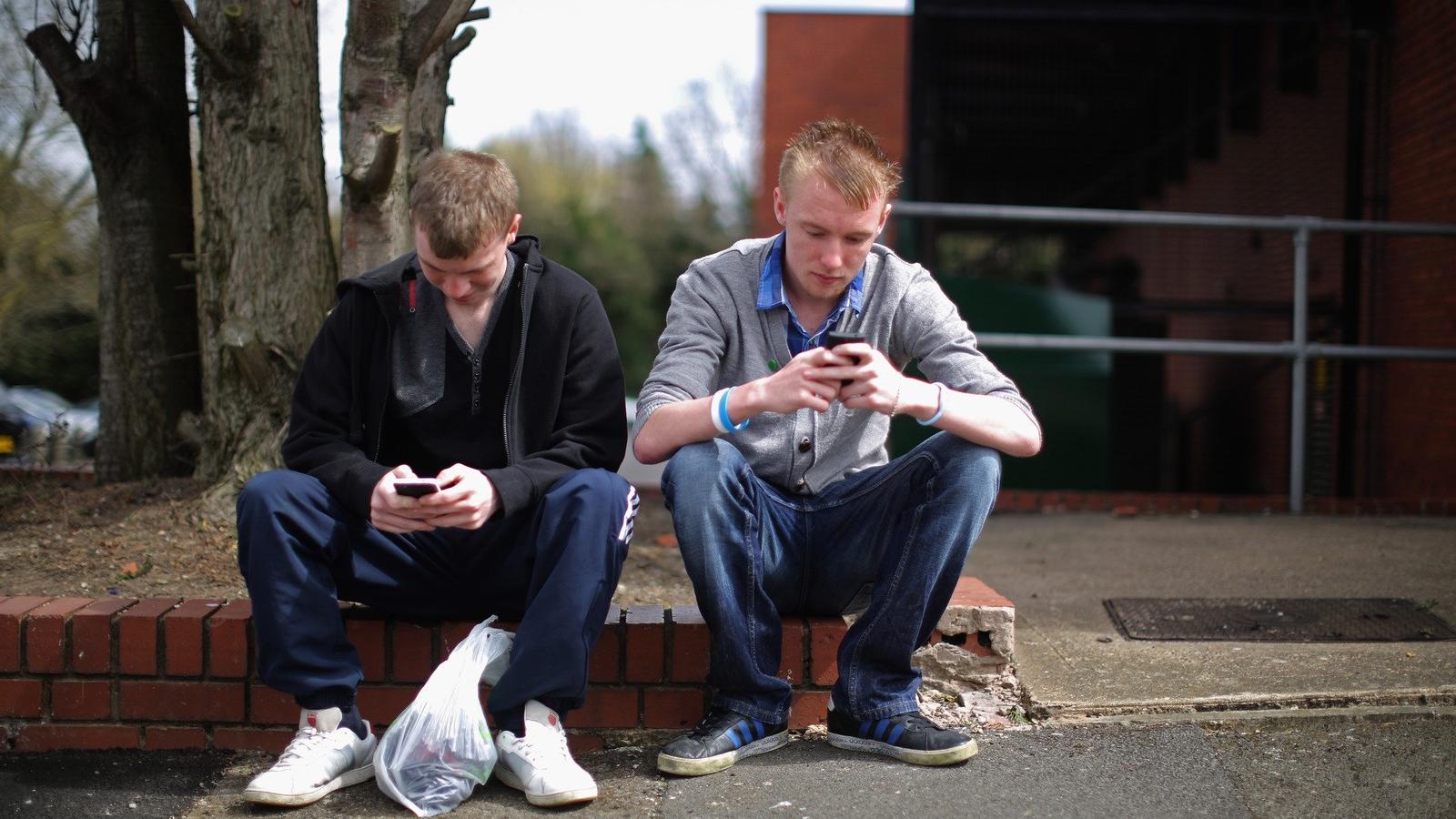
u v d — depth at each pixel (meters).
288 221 3.10
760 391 1.94
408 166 3.07
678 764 2.00
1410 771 1.95
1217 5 7.56
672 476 2.01
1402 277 5.90
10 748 2.18
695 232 31.84
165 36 3.56
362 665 2.18
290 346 3.08
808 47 19.31
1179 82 8.90
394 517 1.91
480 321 2.11
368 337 2.10
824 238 2.01
